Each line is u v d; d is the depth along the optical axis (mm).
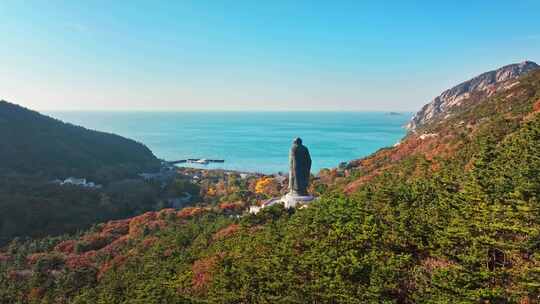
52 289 50844
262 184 133375
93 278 52281
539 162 36594
